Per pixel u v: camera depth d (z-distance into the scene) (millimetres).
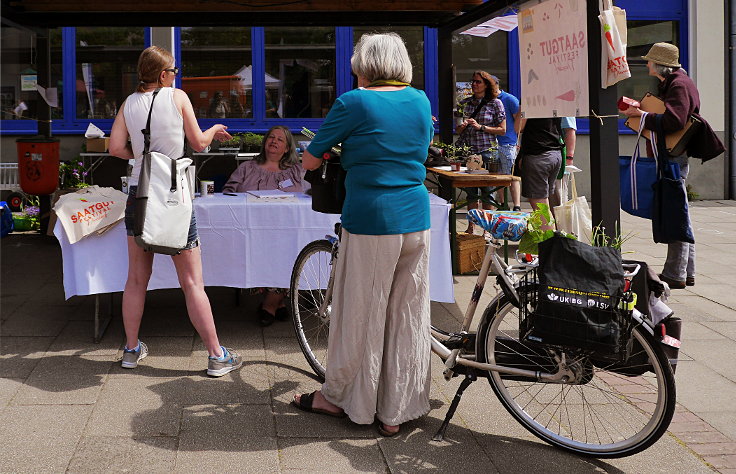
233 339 5102
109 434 3635
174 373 4445
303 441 3629
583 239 3861
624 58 4184
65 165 9766
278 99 10961
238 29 10797
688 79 6180
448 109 7871
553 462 3506
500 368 3709
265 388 4254
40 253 7836
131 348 4520
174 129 4180
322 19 7520
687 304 6129
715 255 8016
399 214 3584
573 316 3260
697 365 4793
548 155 7035
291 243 5008
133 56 10688
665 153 6176
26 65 10453
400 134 3568
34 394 4090
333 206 3938
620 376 4223
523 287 3510
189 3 6938
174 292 6281
